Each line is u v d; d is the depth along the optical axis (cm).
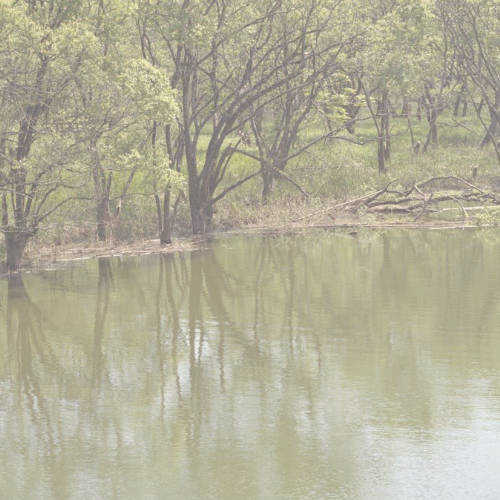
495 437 1305
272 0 3331
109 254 3034
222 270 2728
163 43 3284
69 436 1372
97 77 2573
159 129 3350
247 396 1538
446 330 1928
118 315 2164
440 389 1532
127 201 3434
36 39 2377
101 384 1634
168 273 2691
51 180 2561
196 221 3484
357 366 1688
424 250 3009
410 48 4366
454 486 1148
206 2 3250
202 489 1174
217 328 2020
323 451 1278
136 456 1288
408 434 1327
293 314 2128
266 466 1232
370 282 2480
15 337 1967
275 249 3117
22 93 2419
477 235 3319
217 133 3450
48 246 3106
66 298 2356
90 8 2820
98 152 2667
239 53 3459
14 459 1286
